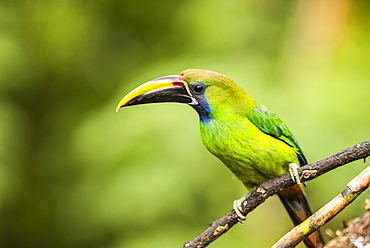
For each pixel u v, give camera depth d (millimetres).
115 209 11227
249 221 11492
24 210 15070
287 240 5840
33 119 15453
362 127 11117
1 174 11828
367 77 12281
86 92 15688
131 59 15422
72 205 13062
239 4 13242
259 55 12695
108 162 11602
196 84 7496
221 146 7496
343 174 10758
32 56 15320
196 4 13555
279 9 13422
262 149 7387
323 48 12633
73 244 13297
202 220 11203
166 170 11078
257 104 7746
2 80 13219
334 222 10984
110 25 15977
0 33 13641
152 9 15469
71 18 16172
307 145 10680
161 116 11547
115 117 11891
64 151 14547
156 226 11195
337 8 12938
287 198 7902
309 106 11242
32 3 15672
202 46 12906
